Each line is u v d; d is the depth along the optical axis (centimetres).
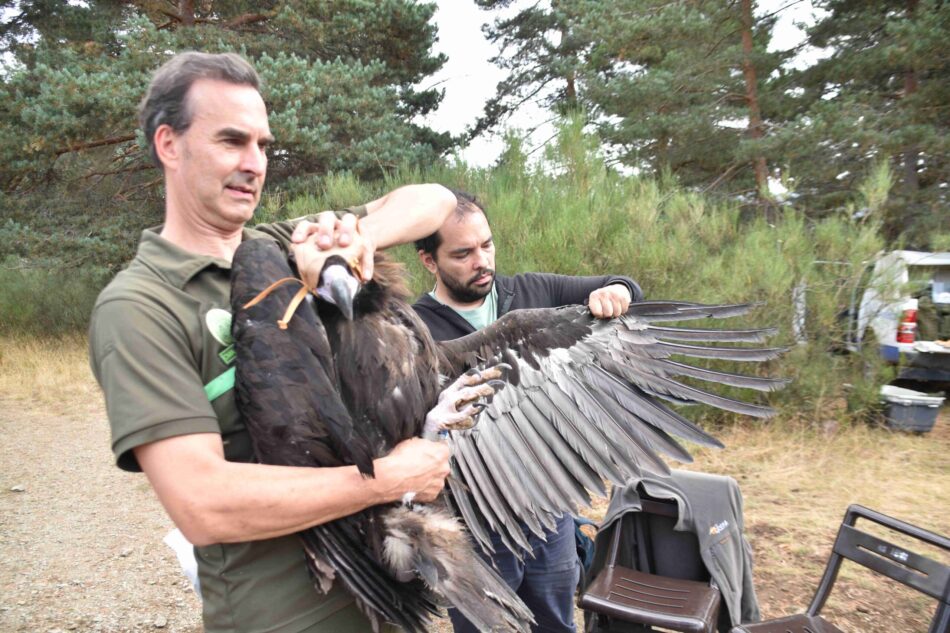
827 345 781
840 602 438
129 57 1277
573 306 260
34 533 593
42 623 451
